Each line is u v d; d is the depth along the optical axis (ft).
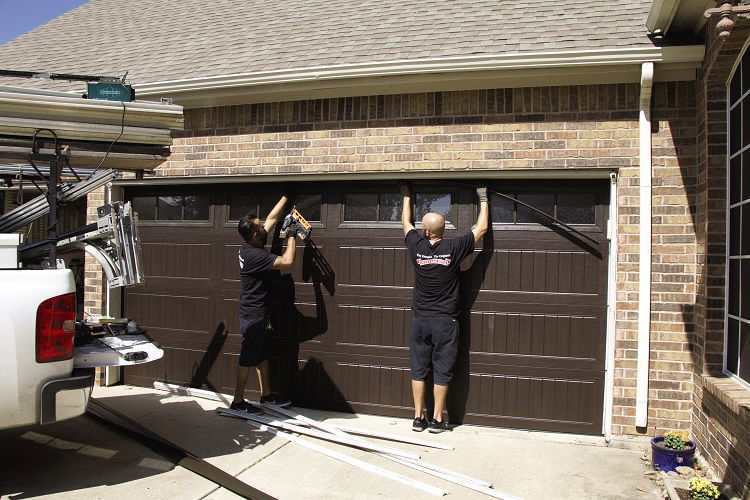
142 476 13.16
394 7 21.68
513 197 16.52
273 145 18.37
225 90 18.29
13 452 14.58
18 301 11.43
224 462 14.02
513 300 16.38
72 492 12.28
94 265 20.54
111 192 20.62
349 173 17.44
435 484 12.99
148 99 19.10
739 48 12.87
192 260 19.80
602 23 16.76
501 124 16.30
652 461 13.92
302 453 14.69
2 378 11.22
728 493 11.90
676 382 15.10
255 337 16.97
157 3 29.58
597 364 15.84
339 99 17.72
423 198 17.29
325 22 21.63
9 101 12.96
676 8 13.94
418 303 16.28
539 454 14.67
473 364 16.62
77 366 12.67
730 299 13.65
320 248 18.07
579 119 15.80
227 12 25.68
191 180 19.17
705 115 14.15
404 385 17.30
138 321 20.51
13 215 15.42
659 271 15.24
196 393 19.33
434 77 16.31
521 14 18.53
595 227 15.96
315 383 18.06
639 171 15.37
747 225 12.63
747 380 12.58
